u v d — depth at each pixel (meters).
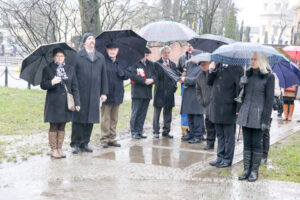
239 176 5.84
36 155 6.88
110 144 7.86
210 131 7.76
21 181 5.36
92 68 7.04
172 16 18.70
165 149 7.72
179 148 7.86
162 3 18.83
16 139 8.09
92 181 5.46
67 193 4.92
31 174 5.69
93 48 7.15
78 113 7.00
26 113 11.20
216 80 6.38
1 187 5.09
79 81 6.98
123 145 7.98
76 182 5.39
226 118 6.28
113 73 7.57
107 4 13.65
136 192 5.03
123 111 12.69
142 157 6.99
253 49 5.44
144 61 8.43
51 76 6.50
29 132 8.87
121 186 5.27
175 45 30.14
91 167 6.17
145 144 8.15
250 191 5.14
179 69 8.79
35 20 12.59
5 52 45.44
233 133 6.44
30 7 11.64
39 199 4.68
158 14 18.64
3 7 11.68
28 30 12.69
